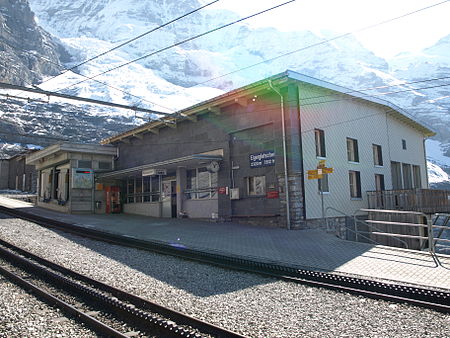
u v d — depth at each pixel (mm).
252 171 18625
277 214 17281
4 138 64250
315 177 15805
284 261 10500
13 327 5414
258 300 6977
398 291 7477
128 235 15281
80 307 6406
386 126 24766
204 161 20047
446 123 157500
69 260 10328
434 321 5820
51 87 105375
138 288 7609
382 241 19547
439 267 9352
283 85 17172
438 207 20984
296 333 5258
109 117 84250
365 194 21406
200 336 4797
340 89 19703
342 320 5848
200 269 9672
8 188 49750
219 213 19969
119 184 28062
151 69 168125
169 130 23875
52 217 21719
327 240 13734
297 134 17391
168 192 23469
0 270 8812
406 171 27562
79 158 26609
